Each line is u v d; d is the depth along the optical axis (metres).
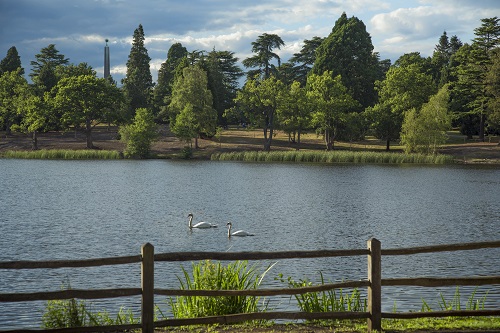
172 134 132.50
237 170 87.81
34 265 9.23
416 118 103.12
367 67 135.25
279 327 11.37
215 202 51.59
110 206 48.62
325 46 133.00
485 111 114.00
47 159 110.69
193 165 97.62
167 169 89.75
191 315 12.00
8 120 134.12
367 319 11.16
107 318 12.70
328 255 10.44
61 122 122.56
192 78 120.31
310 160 105.12
